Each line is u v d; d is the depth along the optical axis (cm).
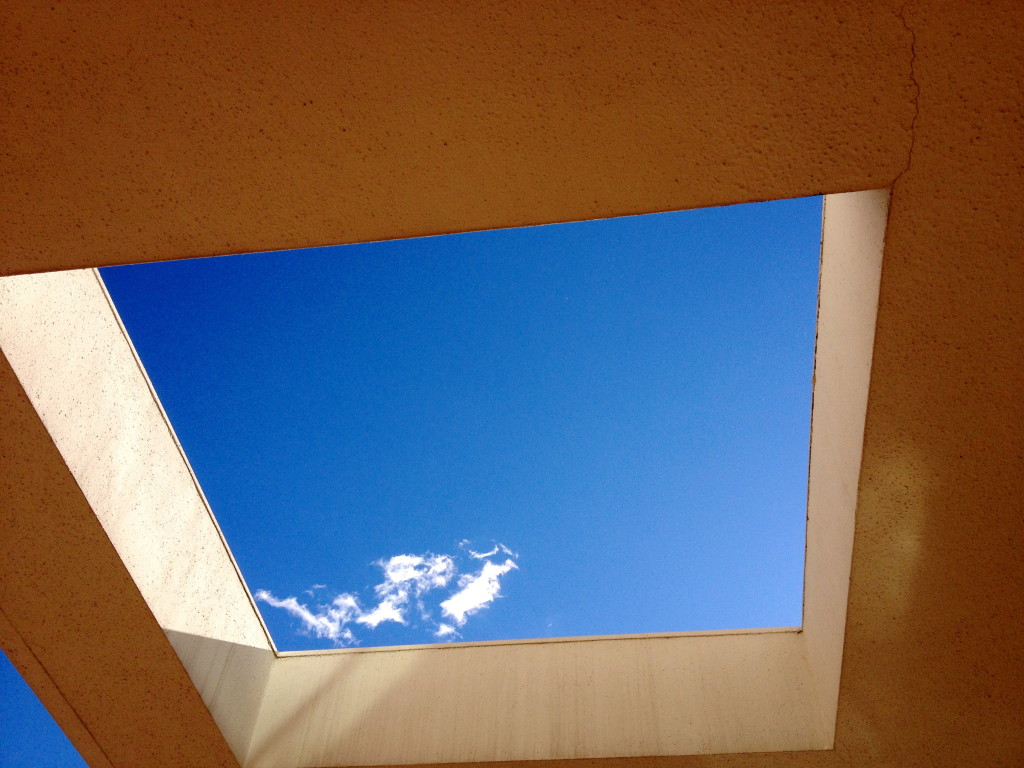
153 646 310
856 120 202
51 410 258
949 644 302
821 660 327
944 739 326
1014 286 227
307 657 381
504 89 199
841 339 269
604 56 193
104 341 293
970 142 204
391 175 215
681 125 203
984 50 190
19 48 191
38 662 318
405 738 340
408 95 200
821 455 308
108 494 283
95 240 224
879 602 293
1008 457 259
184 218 221
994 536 275
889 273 227
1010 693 313
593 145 208
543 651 360
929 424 255
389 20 188
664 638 359
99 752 347
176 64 194
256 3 186
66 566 290
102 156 208
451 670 360
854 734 322
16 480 267
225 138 206
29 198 214
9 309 245
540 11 187
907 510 273
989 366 242
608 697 341
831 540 305
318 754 341
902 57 192
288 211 222
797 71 194
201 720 330
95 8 185
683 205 219
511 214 223
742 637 355
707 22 187
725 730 327
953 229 219
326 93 200
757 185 214
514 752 329
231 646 354
